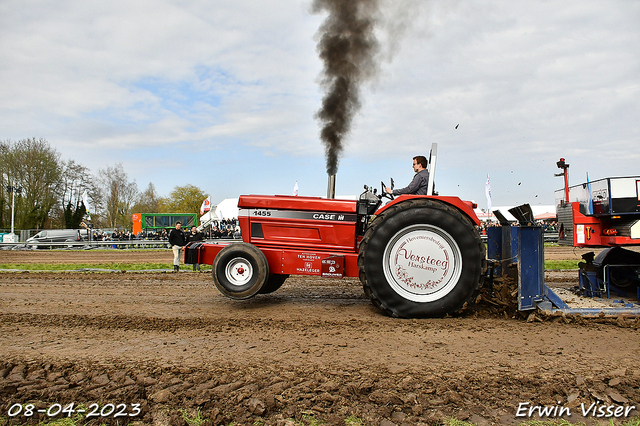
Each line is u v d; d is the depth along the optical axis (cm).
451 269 479
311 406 267
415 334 417
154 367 330
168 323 473
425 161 563
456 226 471
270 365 331
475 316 484
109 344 396
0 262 1573
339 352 363
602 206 503
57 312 544
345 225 542
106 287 759
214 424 249
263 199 558
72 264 1365
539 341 391
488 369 322
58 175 4328
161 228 3397
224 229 2780
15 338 420
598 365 330
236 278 532
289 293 678
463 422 249
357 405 268
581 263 559
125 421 255
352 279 847
